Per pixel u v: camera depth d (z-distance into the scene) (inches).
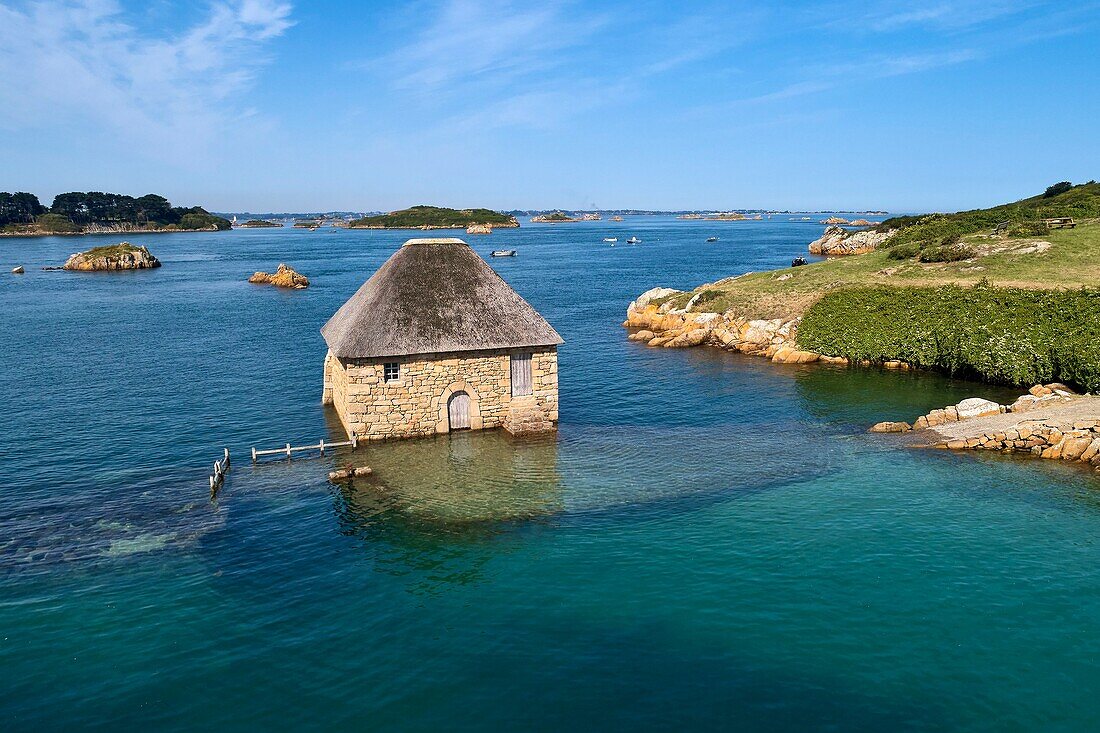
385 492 1129.4
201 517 1047.6
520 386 1432.1
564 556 921.5
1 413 1638.8
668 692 662.5
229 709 646.5
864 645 725.3
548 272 5305.1
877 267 2797.7
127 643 742.5
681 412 1626.5
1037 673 679.7
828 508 1050.1
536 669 698.2
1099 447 1180.5
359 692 668.1
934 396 1697.8
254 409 1668.3
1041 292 1955.0
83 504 1099.9
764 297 2573.8
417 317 1370.6
